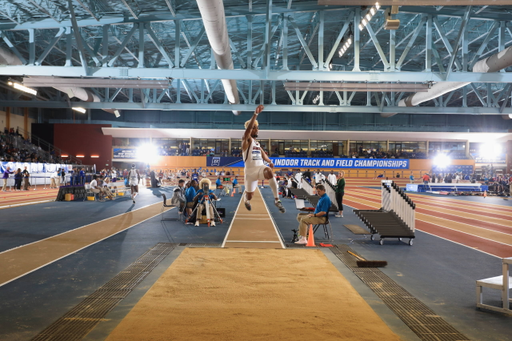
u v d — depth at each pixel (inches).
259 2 866.8
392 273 253.8
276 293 198.8
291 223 516.1
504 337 151.7
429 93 1291.8
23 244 343.0
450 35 1163.9
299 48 1407.5
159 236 392.2
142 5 837.2
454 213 720.3
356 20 895.7
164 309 173.5
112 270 250.4
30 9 837.2
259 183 1903.3
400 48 1363.2
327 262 272.4
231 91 1306.6
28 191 1168.8
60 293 200.8
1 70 869.2
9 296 196.1
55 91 1713.8
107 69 864.9
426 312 178.2
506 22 922.7
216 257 283.0
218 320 160.4
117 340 141.5
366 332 151.6
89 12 805.2
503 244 382.0
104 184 921.5
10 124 1861.5
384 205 473.4
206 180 484.7
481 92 1910.7
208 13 627.2
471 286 226.2
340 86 942.4
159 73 871.7
